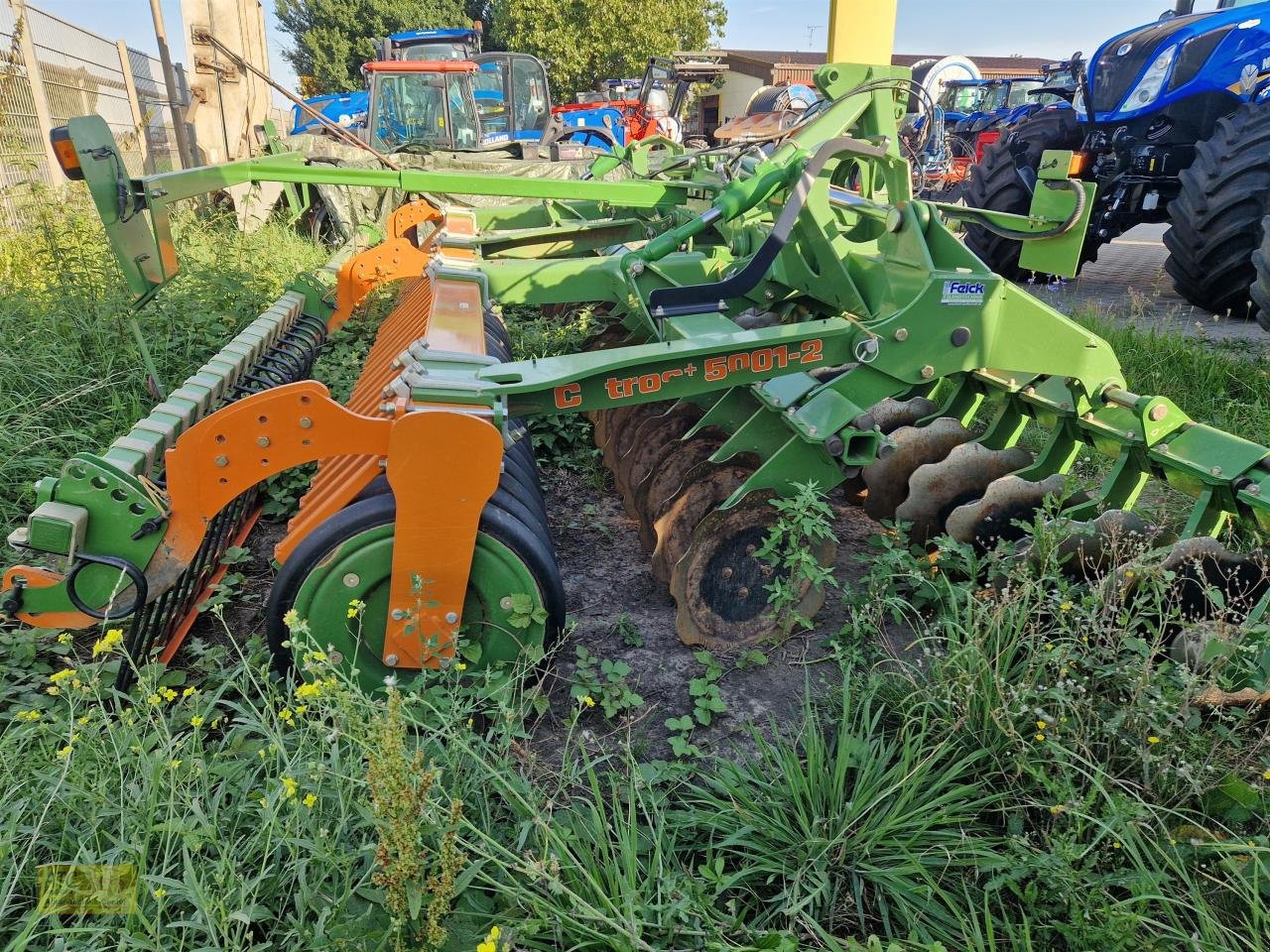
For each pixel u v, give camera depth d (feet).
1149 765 7.59
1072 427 11.55
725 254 15.20
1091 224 28.58
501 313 19.53
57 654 9.62
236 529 12.26
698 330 10.46
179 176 10.28
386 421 7.88
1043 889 6.96
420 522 7.91
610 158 21.17
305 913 6.01
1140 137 26.89
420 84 34.71
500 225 19.02
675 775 8.08
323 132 34.12
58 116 30.19
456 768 7.00
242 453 7.82
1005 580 10.14
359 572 8.18
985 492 11.09
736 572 10.34
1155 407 10.13
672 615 11.42
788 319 14.56
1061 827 7.44
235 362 11.47
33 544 7.54
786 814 7.80
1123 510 10.43
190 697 8.62
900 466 11.99
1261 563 9.07
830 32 12.85
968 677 8.16
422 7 131.64
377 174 13.55
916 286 10.27
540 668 9.20
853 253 12.34
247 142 35.63
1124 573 8.73
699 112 124.36
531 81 38.93
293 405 7.73
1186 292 24.43
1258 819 7.36
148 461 8.66
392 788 5.49
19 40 24.50
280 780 6.57
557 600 8.70
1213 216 21.93
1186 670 7.64
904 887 6.97
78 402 14.43
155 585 8.07
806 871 7.11
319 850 5.94
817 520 9.73
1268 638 7.95
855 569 12.71
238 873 6.23
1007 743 7.91
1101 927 6.24
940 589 10.43
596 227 16.88
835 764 7.98
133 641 8.27
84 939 5.80
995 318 10.44
